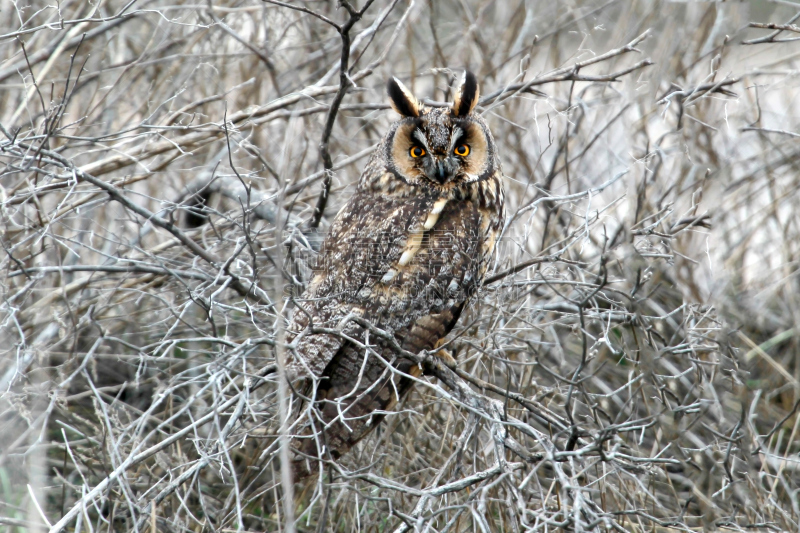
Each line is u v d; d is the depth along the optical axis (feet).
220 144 41.68
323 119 41.73
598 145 40.27
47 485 30.81
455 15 49.83
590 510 22.41
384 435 31.60
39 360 29.17
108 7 42.16
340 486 23.99
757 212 40.06
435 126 29.48
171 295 35.81
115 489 28.53
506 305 30.73
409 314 27.86
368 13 46.42
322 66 43.42
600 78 32.37
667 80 38.99
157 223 30.07
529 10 44.93
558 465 22.75
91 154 39.99
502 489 28.43
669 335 35.09
